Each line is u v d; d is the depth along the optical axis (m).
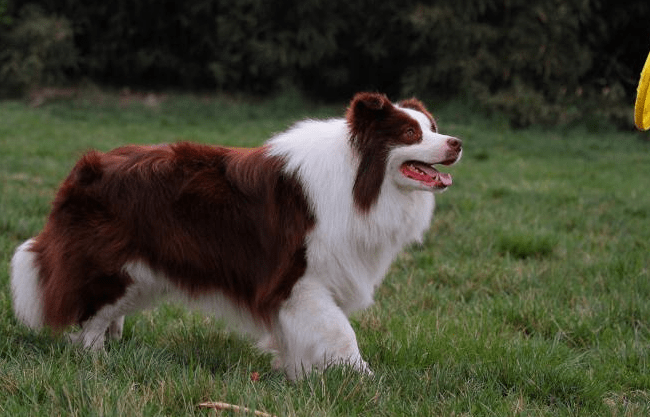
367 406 4.08
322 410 3.82
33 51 24.19
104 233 4.57
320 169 4.38
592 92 24.00
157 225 4.54
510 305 6.24
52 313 4.75
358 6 24.80
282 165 4.45
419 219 4.60
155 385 4.07
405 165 4.34
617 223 9.95
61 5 25.98
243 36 24.62
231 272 4.56
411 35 25.08
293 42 24.83
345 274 4.45
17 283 4.91
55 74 25.19
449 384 4.50
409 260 7.86
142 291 4.71
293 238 4.38
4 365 4.27
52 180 11.30
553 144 20.20
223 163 4.65
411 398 4.35
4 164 12.55
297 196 4.40
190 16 25.72
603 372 5.01
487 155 17.59
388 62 26.17
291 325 4.45
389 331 5.53
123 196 4.58
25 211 9.02
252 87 26.67
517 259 8.18
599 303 6.36
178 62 26.45
